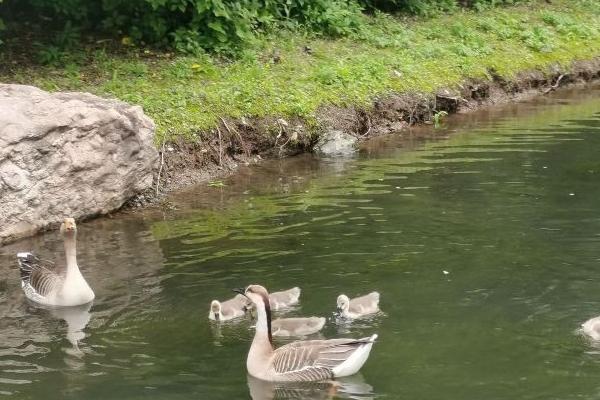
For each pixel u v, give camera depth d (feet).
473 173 54.85
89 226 47.78
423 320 33.83
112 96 57.57
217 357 31.91
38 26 67.21
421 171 55.83
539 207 47.47
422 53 77.10
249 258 41.37
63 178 47.16
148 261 41.78
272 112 61.62
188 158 55.88
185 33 66.85
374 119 66.95
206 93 60.49
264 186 54.13
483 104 76.13
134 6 66.95
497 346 31.58
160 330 34.30
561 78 83.51
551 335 32.32
